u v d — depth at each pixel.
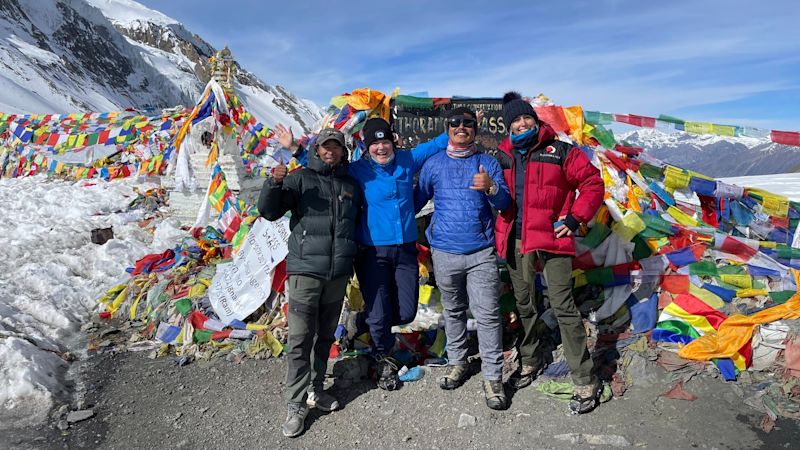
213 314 4.94
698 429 3.21
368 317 3.79
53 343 4.68
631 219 4.46
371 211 3.68
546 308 4.43
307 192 3.47
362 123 5.25
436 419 3.48
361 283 3.79
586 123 5.02
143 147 15.57
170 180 11.70
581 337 3.46
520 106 3.47
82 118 16.20
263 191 3.35
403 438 3.29
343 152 3.51
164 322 4.93
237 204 7.38
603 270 4.51
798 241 4.70
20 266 6.73
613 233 4.52
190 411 3.67
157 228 8.48
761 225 4.80
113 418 3.60
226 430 3.44
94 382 4.11
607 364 3.93
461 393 3.77
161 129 15.23
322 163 3.47
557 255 3.47
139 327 5.14
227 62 8.84
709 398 3.49
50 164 15.84
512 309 4.53
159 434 3.41
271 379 4.06
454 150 3.65
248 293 4.86
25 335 4.59
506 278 4.53
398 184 3.70
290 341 3.40
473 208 3.57
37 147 16.66
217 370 4.23
